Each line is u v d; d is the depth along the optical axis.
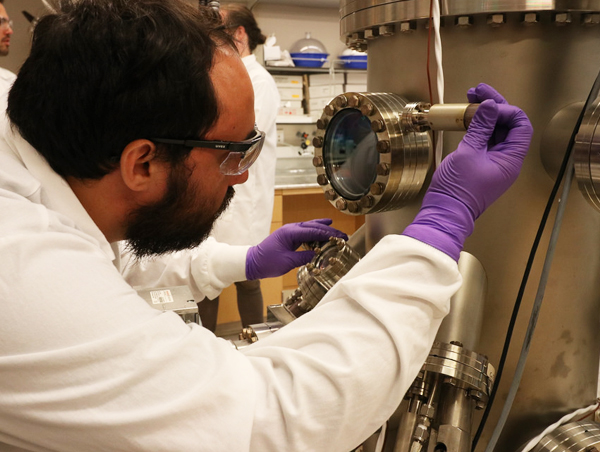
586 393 0.83
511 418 0.79
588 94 0.71
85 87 0.55
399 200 0.77
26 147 0.62
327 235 1.03
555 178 0.72
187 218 0.68
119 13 0.56
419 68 0.75
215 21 0.65
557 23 0.67
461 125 0.67
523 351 0.69
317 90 3.94
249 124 0.65
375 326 0.58
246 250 1.13
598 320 0.81
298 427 0.54
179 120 0.58
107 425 0.49
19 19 2.75
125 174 0.60
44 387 0.50
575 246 0.75
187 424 0.51
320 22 4.25
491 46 0.69
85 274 0.53
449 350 0.68
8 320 0.50
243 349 0.69
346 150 0.84
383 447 0.79
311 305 0.85
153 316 0.55
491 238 0.74
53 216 0.58
